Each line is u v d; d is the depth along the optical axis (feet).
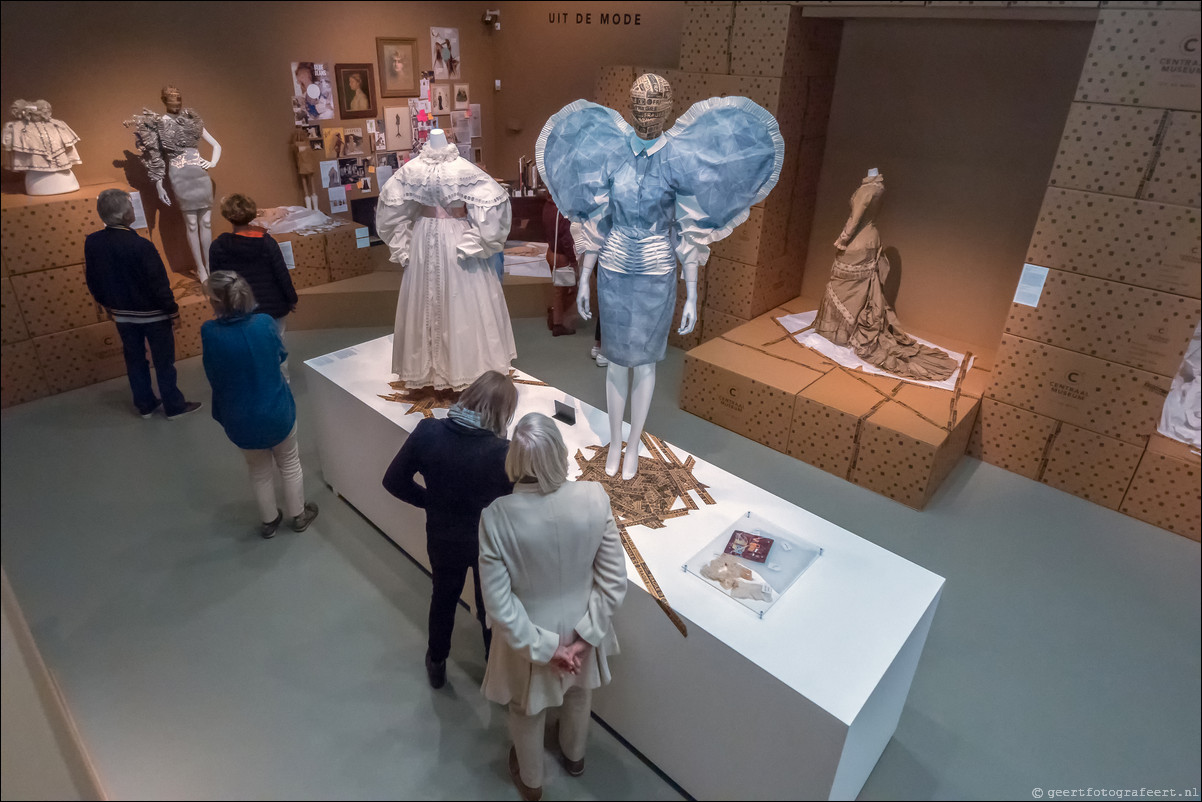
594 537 5.90
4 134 11.41
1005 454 12.73
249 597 9.55
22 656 5.92
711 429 14.24
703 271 16.40
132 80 12.23
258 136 13.53
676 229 7.77
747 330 15.51
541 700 6.25
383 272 17.79
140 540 10.30
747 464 13.09
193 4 11.60
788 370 13.78
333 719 7.90
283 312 12.01
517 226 17.80
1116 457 11.25
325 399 11.01
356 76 12.97
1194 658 8.85
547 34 14.96
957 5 11.12
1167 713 8.14
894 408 12.43
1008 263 13.98
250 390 9.11
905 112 14.29
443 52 13.76
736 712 6.53
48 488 10.84
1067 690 8.42
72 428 12.13
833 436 12.58
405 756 7.54
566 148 7.66
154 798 6.88
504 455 6.94
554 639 5.99
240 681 8.29
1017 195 13.42
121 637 8.72
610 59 15.70
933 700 8.31
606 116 7.59
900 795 7.22
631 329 7.80
